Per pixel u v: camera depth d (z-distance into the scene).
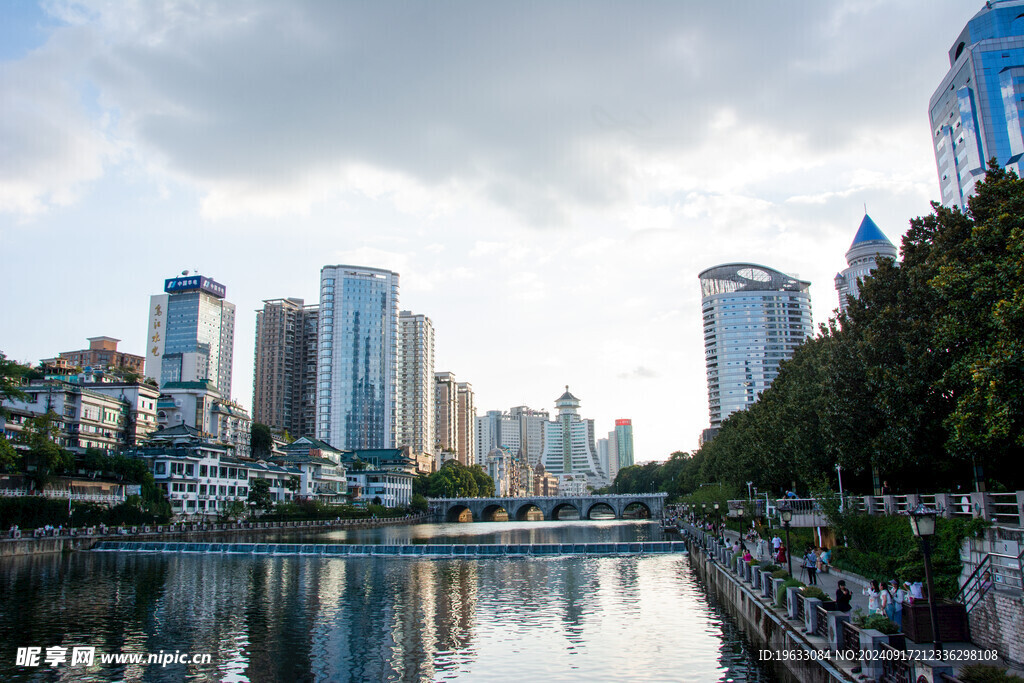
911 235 56.12
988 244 39.12
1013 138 146.00
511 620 48.75
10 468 101.25
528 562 87.94
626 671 34.34
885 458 52.38
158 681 34.25
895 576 39.72
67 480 109.38
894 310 52.00
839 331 70.31
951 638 30.05
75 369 162.12
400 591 62.72
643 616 49.44
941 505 37.81
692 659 36.28
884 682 24.97
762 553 68.44
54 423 120.25
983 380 35.56
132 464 125.94
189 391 177.62
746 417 121.25
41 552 91.50
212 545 101.69
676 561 88.81
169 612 51.91
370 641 42.34
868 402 55.22
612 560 90.25
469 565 84.81
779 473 86.06
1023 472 46.31
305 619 49.25
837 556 52.66
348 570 79.50
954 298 40.38
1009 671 25.33
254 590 63.12
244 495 164.00
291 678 34.72
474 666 36.28
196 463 145.62
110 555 94.12
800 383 78.19
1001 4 156.38
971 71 151.88
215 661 37.84
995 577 29.80
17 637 43.41
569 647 40.06
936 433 49.03
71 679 34.78
